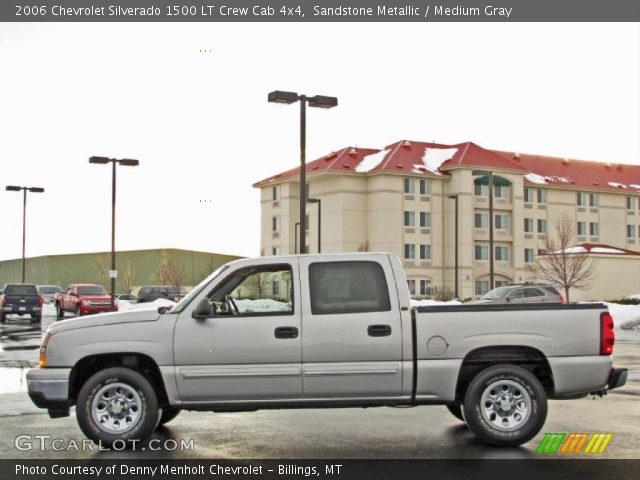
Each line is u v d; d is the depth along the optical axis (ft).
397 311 26.76
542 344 26.73
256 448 26.45
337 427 30.27
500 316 26.84
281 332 26.53
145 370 27.66
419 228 221.46
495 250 230.27
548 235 246.27
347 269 27.22
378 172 215.72
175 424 31.14
